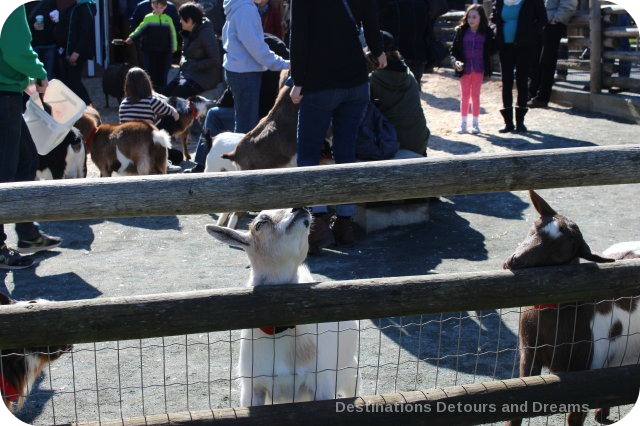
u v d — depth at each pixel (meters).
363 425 3.16
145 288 5.65
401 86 7.11
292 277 3.46
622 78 11.24
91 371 4.42
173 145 10.58
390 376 4.32
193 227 7.17
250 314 3.04
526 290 3.28
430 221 7.07
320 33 5.77
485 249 6.34
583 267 3.37
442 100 12.80
